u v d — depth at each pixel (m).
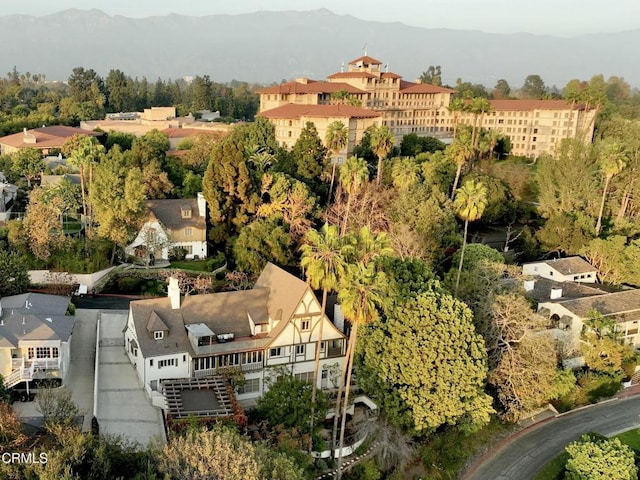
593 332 74.25
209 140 127.31
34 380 54.06
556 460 61.12
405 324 55.94
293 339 59.34
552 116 173.75
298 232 87.50
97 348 60.88
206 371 56.75
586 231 102.69
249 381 58.41
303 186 91.94
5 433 37.50
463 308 59.16
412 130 178.12
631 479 55.41
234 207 91.50
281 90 160.75
